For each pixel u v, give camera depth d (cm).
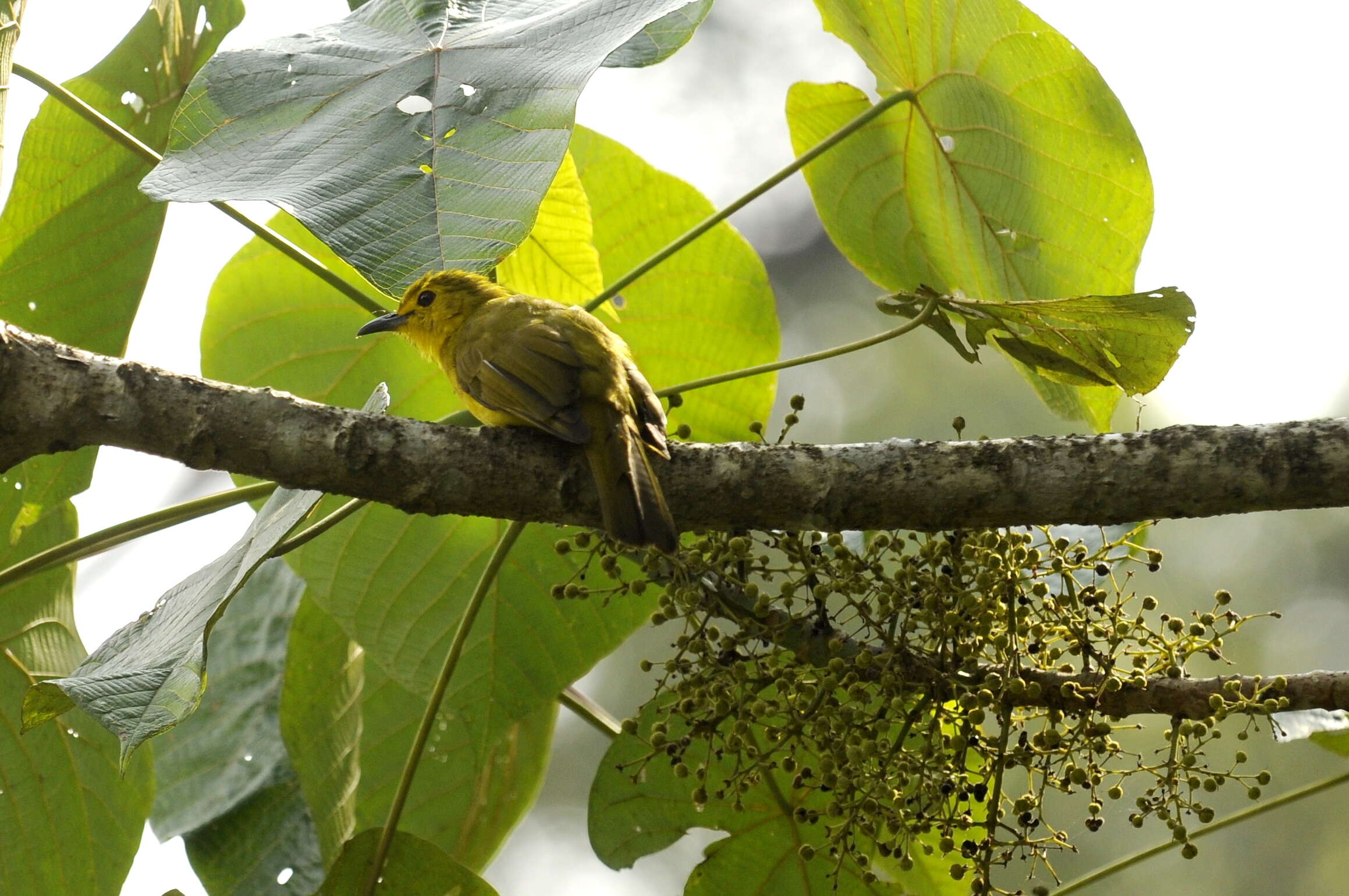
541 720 1025
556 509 639
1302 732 739
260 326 975
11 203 849
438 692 759
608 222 990
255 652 1032
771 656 640
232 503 709
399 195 579
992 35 849
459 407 996
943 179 937
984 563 612
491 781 1018
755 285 984
